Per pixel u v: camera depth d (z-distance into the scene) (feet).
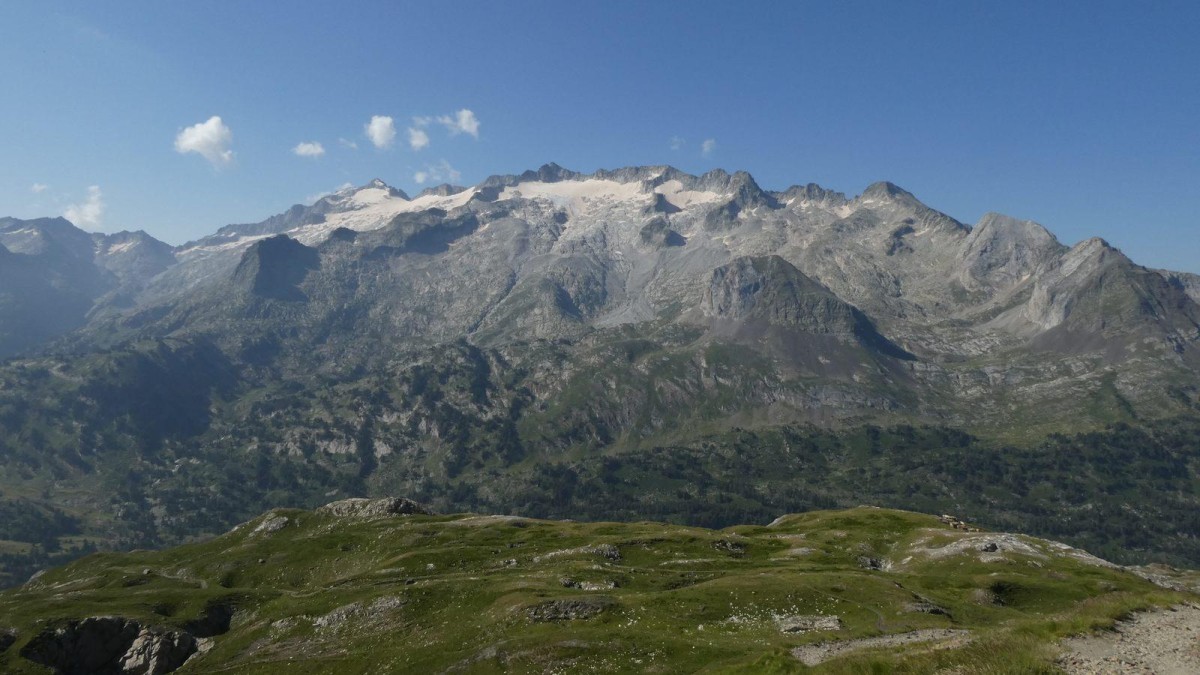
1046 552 390.63
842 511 547.49
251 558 526.57
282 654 322.96
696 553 403.13
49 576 583.17
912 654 145.18
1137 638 135.95
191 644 382.01
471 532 514.27
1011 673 116.88
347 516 609.01
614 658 221.25
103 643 382.63
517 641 243.40
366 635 310.86
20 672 352.49
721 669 184.44
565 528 499.92
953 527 477.36
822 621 243.81
